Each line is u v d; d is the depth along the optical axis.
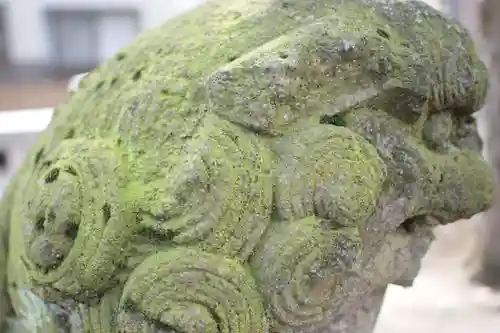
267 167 0.73
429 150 0.83
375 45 0.77
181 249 0.71
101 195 0.74
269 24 0.81
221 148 0.72
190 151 0.73
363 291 0.82
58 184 0.75
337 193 0.73
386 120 0.80
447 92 0.82
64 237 0.75
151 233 0.73
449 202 0.84
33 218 0.77
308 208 0.73
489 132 1.45
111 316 0.74
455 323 1.33
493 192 0.89
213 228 0.71
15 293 0.87
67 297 0.76
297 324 0.74
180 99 0.77
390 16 0.82
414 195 0.80
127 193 0.74
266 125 0.73
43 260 0.75
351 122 0.78
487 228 1.48
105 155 0.76
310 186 0.73
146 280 0.70
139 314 0.71
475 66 0.86
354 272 0.77
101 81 0.86
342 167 0.74
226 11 0.85
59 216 0.74
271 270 0.71
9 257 0.90
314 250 0.72
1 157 1.65
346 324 0.82
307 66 0.75
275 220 0.73
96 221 0.74
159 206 0.72
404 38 0.81
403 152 0.79
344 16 0.80
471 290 1.46
